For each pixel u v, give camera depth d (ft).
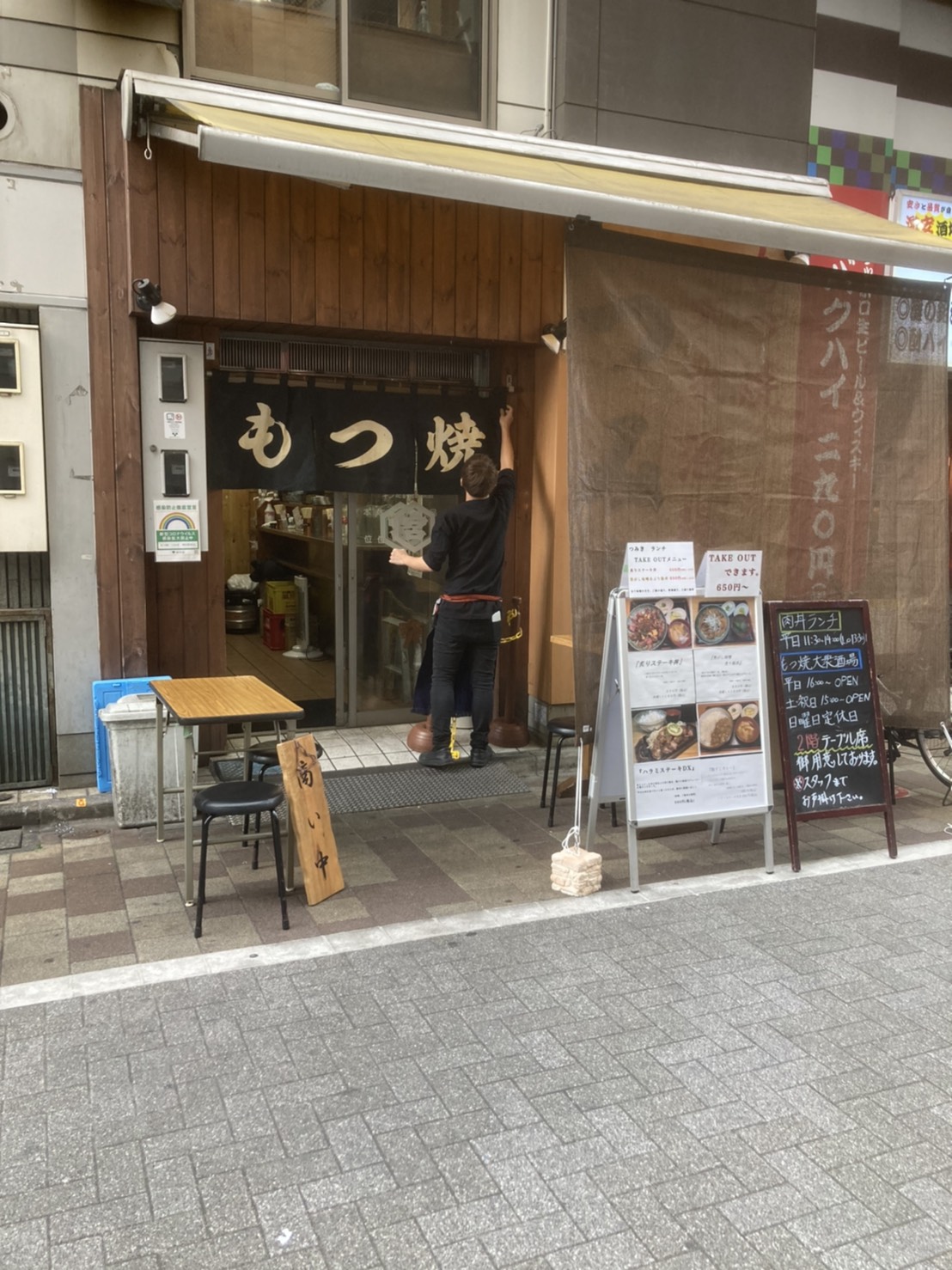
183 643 22.03
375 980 13.32
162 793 18.30
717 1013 12.64
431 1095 10.85
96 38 18.86
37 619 19.90
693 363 17.89
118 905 15.64
